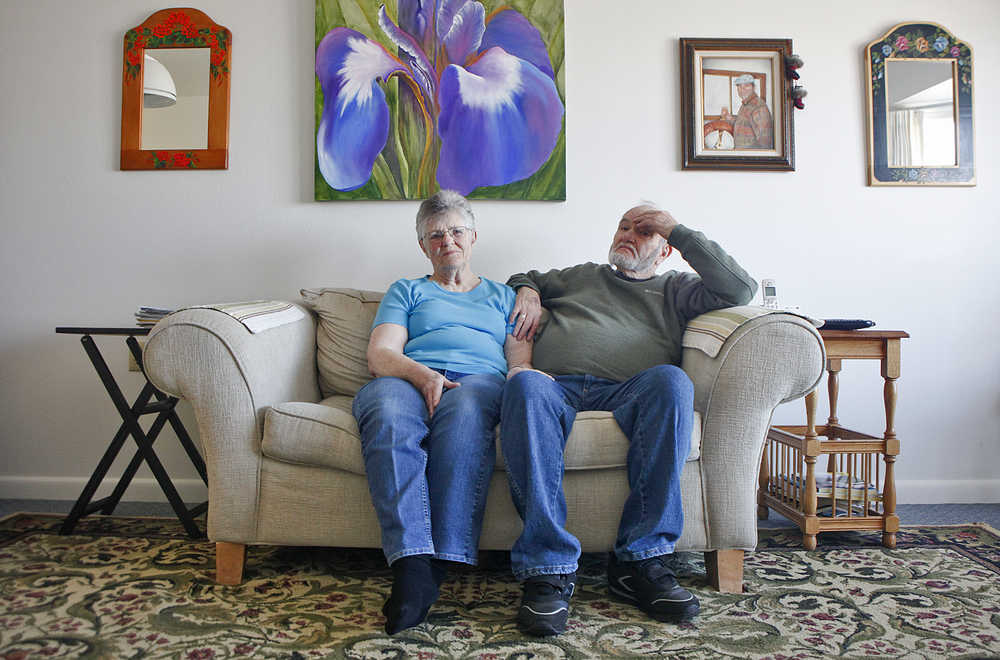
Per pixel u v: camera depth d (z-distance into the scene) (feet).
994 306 7.80
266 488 5.03
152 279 7.78
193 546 5.99
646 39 7.77
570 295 6.50
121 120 7.77
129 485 7.66
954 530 6.61
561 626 4.25
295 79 7.76
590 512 4.98
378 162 7.66
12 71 7.80
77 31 7.80
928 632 4.28
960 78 7.79
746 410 4.96
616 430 4.99
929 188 7.80
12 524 6.64
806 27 7.80
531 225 7.71
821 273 7.75
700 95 7.73
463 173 7.64
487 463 4.84
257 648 4.02
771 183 7.76
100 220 7.79
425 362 5.62
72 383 7.79
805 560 5.73
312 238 7.74
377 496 4.52
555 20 7.67
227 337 4.99
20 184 7.80
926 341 7.77
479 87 7.63
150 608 4.59
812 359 4.93
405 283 6.18
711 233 7.73
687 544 4.98
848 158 7.78
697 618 4.50
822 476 6.64
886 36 7.74
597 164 7.73
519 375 4.86
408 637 4.20
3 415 7.82
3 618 4.39
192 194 7.77
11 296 7.80
